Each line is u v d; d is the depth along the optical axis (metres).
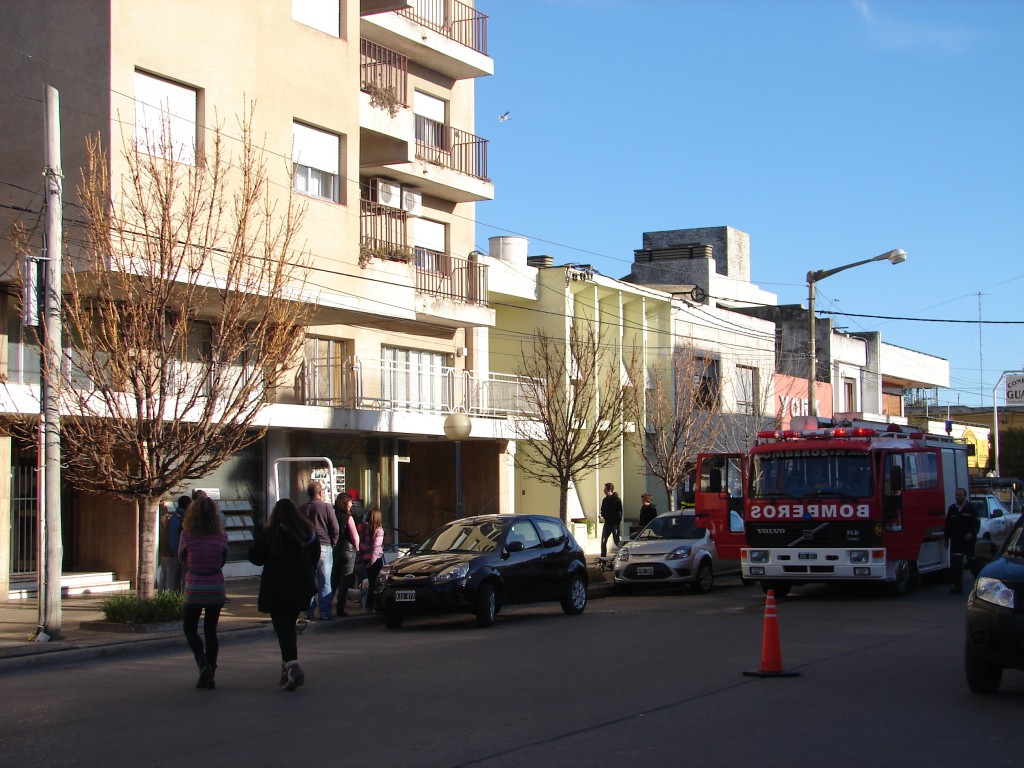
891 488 20.19
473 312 29.09
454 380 28.41
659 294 37.25
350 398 25.33
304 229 22.69
